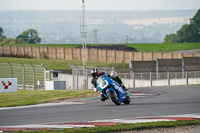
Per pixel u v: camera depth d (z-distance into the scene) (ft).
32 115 191.62
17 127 157.58
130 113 188.96
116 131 147.74
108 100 258.37
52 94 319.47
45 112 201.67
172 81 517.96
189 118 171.42
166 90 337.72
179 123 158.30
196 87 361.10
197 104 219.41
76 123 163.63
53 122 168.25
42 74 632.79
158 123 158.61
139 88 370.94
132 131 148.15
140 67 568.00
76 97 294.87
